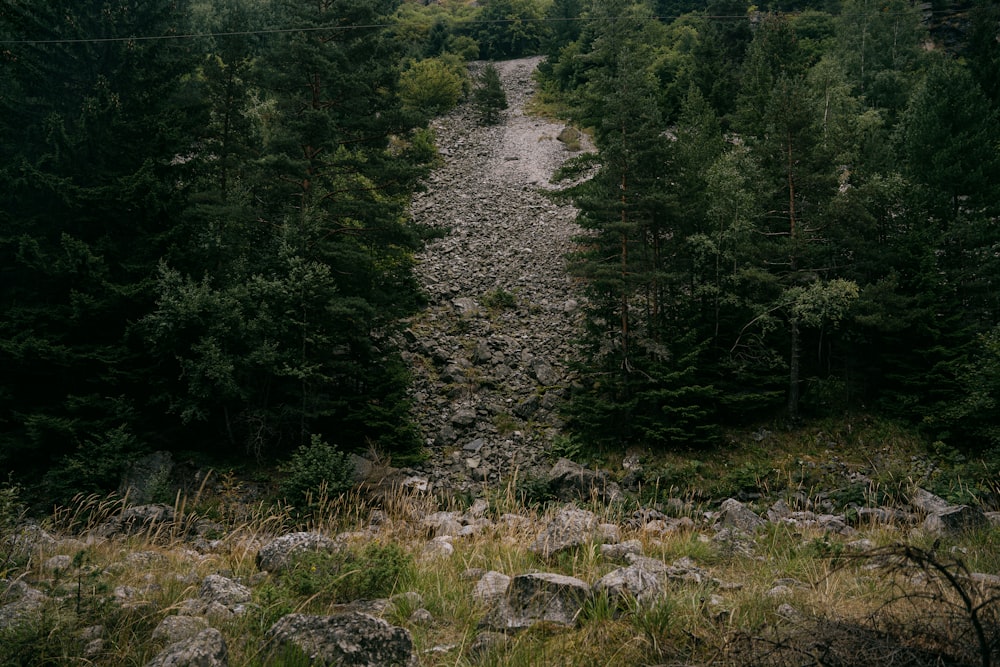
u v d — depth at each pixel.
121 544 7.96
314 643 3.71
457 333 25.69
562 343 25.19
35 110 20.02
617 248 23.53
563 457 19.39
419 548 7.37
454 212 37.28
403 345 24.16
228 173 21.89
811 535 7.56
